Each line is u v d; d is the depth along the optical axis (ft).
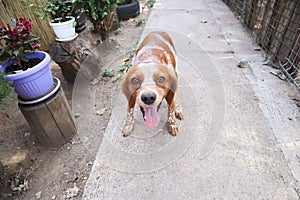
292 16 7.81
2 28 5.44
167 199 4.82
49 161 6.02
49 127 5.94
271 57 9.11
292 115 6.56
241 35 11.47
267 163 5.36
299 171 5.16
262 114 6.64
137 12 15.17
